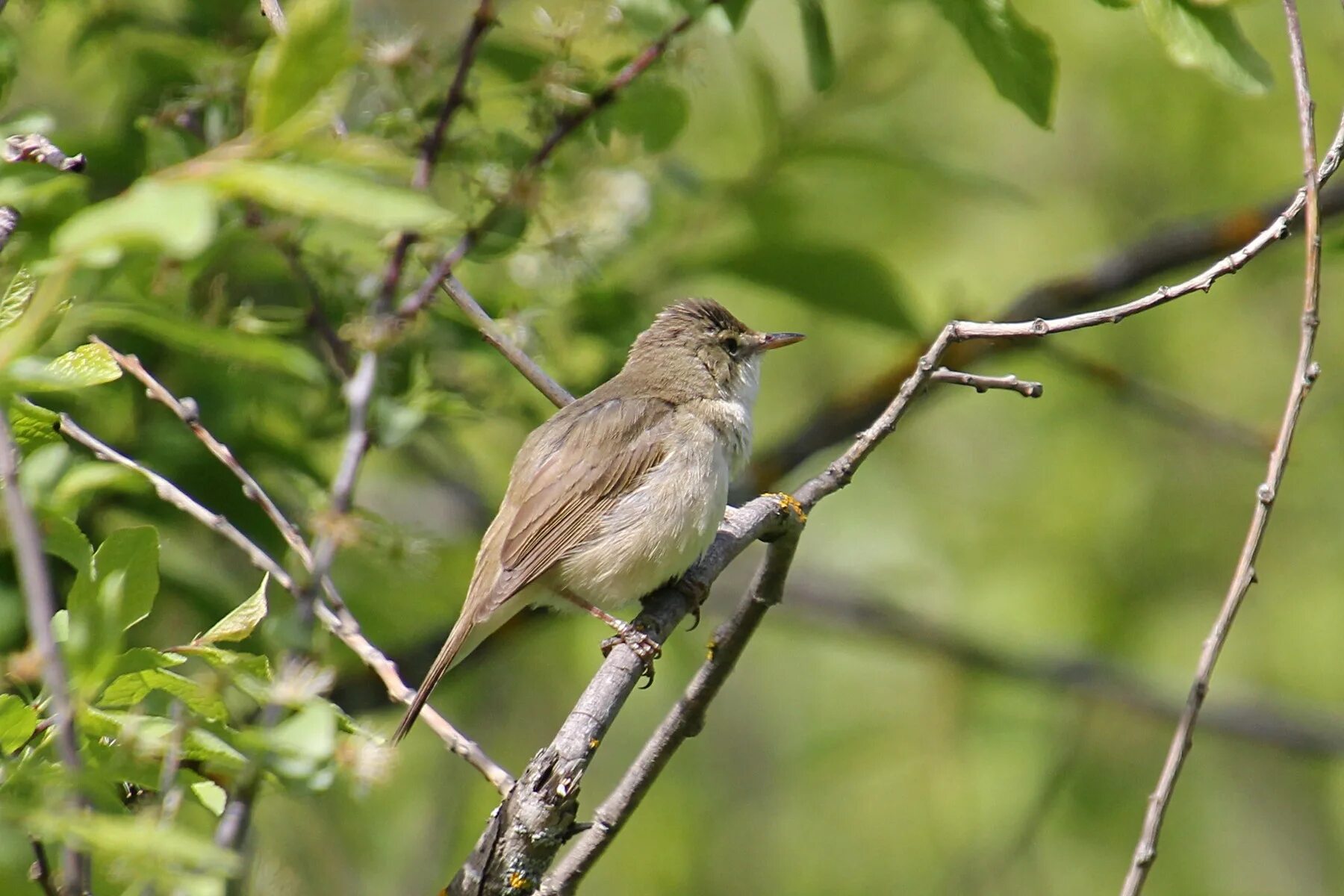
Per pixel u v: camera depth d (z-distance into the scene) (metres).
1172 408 14.22
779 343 11.06
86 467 6.53
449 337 10.15
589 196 10.27
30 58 12.32
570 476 9.90
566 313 11.07
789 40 15.90
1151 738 17.42
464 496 13.57
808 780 18.55
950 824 17.36
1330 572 18.30
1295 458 18.00
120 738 5.52
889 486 19.14
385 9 11.86
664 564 9.67
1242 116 17.86
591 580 9.75
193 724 5.42
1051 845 16.94
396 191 4.41
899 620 15.51
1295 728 15.34
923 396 8.26
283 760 5.41
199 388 9.84
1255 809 18.34
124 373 9.23
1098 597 17.89
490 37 10.30
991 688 17.88
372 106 8.77
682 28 8.98
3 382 5.20
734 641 7.94
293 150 4.64
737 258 11.87
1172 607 18.25
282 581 6.84
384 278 8.33
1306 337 7.52
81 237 4.00
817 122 12.40
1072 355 13.35
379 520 7.89
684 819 17.81
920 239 18.30
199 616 9.86
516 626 13.11
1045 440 19.14
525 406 10.92
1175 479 18.91
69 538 5.83
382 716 11.73
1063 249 18.55
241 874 5.38
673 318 10.88
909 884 17.62
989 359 13.63
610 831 7.87
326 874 13.47
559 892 7.27
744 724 19.08
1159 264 12.67
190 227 3.98
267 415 10.59
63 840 4.91
